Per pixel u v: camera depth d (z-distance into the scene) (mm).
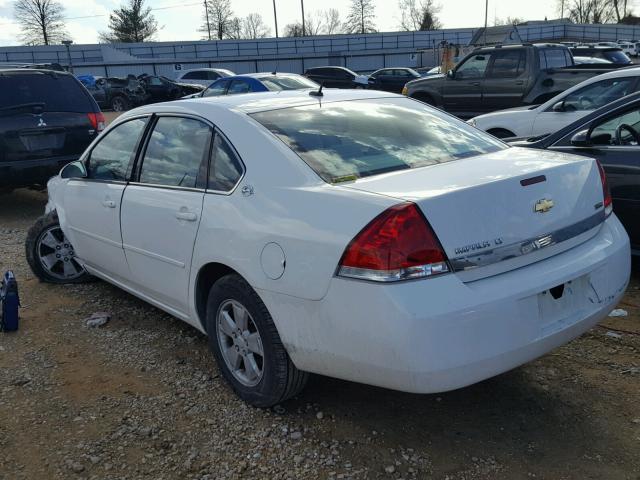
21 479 2789
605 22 86125
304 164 3021
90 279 5352
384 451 2900
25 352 4047
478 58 13117
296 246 2762
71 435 3107
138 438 3068
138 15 76188
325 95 3928
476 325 2490
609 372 3518
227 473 2793
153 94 29016
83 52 56594
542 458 2811
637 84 7445
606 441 2910
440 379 2477
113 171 4301
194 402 3377
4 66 10391
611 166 4797
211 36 81438
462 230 2555
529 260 2756
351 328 2584
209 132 3496
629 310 4367
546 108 8367
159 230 3672
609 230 3230
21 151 7688
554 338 2756
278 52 61062
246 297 3078
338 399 3346
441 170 3006
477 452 2867
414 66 54000
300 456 2887
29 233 5266
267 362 3057
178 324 4438
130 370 3771
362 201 2637
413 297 2441
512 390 3371
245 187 3143
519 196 2748
